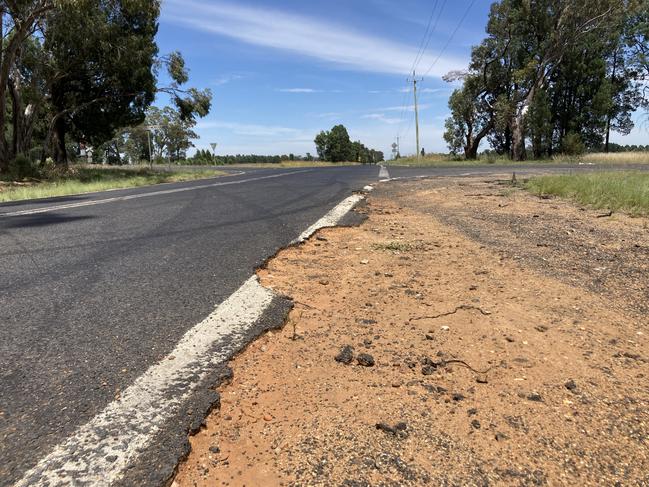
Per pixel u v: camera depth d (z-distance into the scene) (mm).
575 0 31266
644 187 8078
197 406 1870
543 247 4891
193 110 28109
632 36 34062
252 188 12836
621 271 3918
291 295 3375
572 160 28719
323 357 2406
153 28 26375
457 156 49219
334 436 1737
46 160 24141
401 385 2135
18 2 18578
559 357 2408
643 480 1524
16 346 2406
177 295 3244
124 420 1768
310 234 5637
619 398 2014
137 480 1461
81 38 21844
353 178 17484
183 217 6996
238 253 4547
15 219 7098
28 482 1439
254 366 2295
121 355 2311
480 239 5387
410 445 1688
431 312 3064
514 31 36219
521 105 35562
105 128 29031
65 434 1681
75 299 3146
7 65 20141
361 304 3221
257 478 1514
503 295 3387
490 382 2164
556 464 1598
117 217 7059
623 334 2686
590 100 34875
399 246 5031
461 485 1490
